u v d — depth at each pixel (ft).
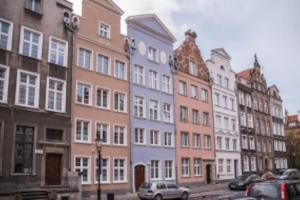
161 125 127.44
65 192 82.17
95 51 105.29
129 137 112.16
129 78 116.06
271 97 220.84
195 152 142.51
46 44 90.58
